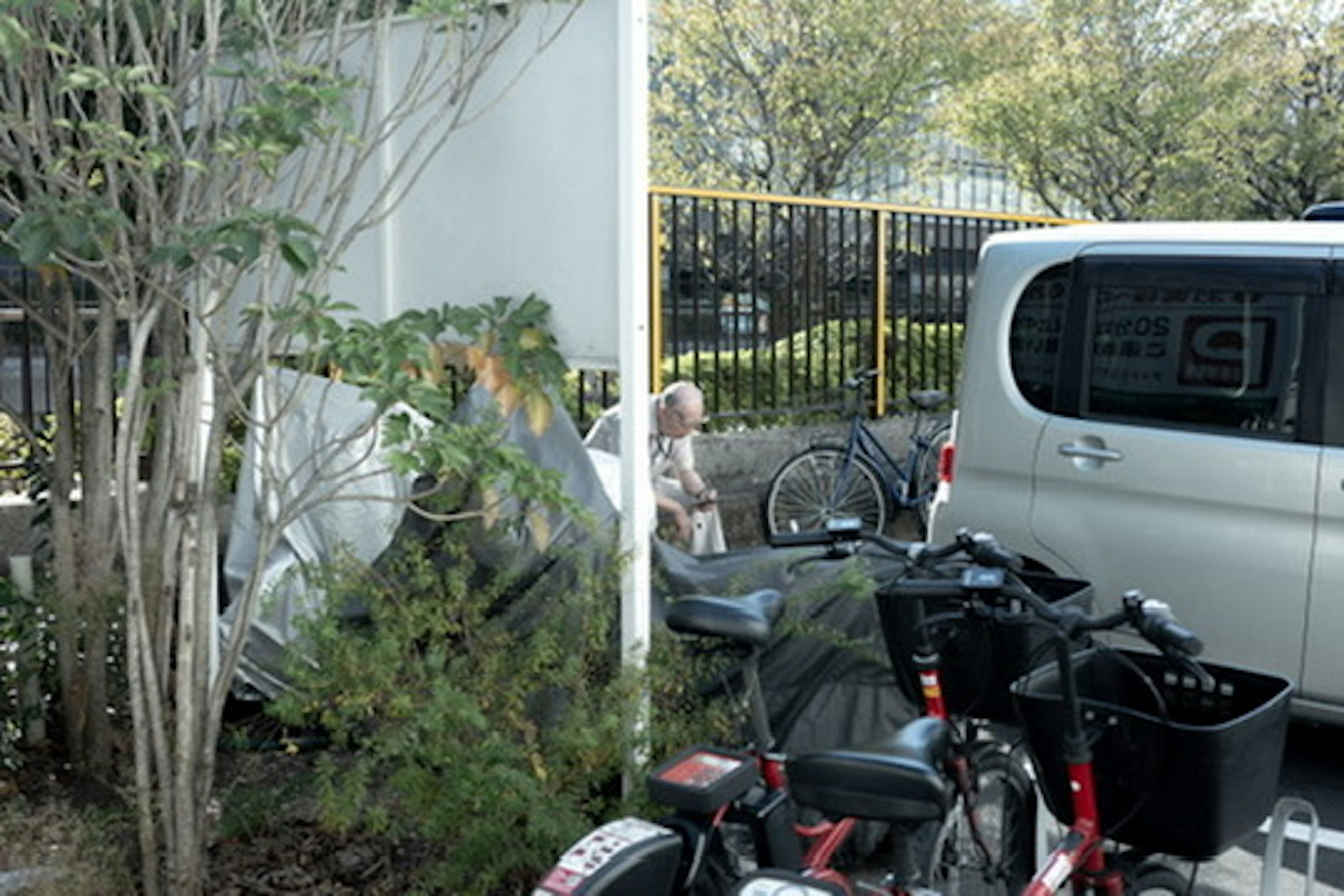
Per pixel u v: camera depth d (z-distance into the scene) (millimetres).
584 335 4492
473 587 4492
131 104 4117
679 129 17484
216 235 3545
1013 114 17781
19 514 7285
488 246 4695
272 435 5199
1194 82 17656
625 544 4320
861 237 10914
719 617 3359
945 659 3816
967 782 3701
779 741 4309
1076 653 3492
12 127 3836
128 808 4414
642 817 3906
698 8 16406
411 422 3975
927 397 10391
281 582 4512
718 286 9953
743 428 10172
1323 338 5270
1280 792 5422
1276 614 5301
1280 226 5527
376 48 4410
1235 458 5375
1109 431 5664
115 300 3928
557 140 4512
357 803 3811
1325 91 18453
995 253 6113
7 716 5062
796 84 16344
